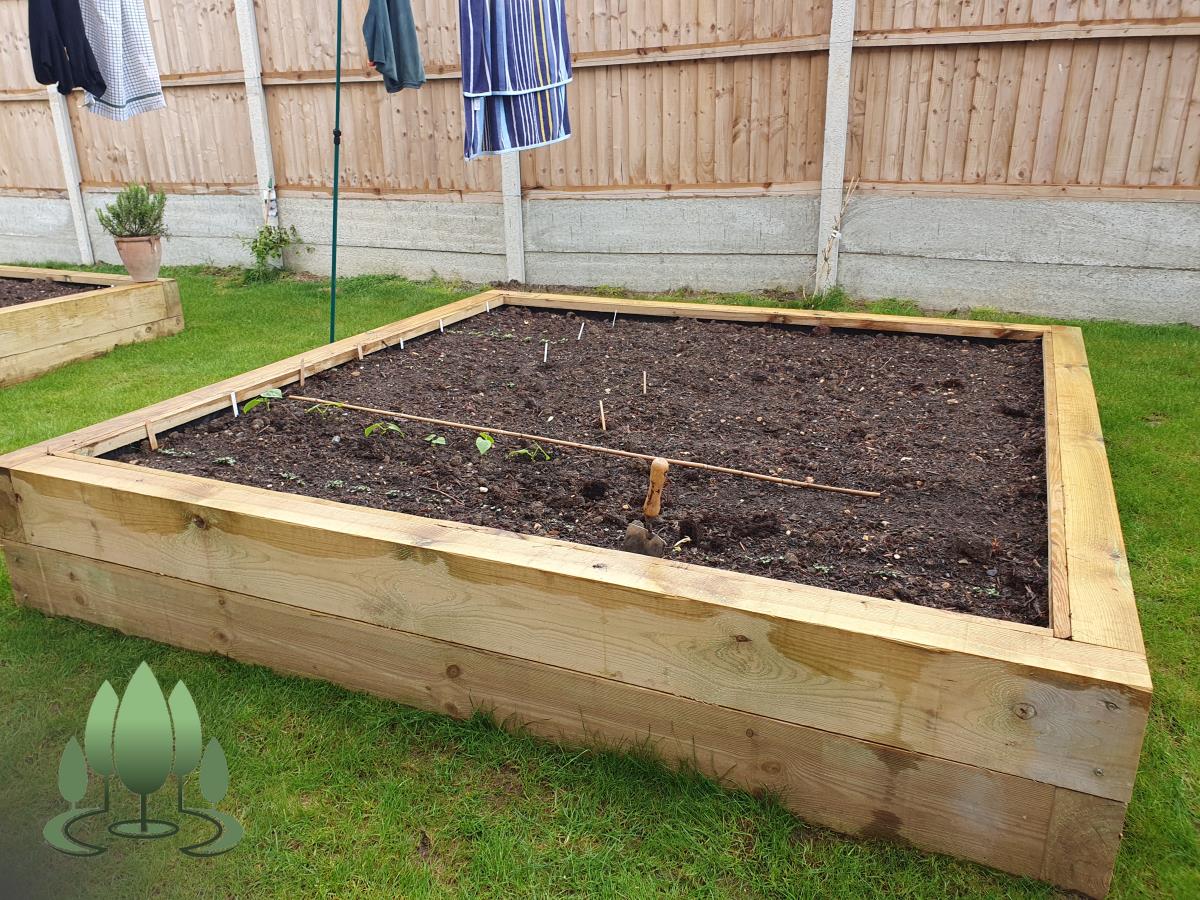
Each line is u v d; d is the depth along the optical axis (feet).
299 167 26.22
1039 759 5.46
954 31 18.35
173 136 27.58
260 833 6.22
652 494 8.02
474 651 7.08
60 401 15.58
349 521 7.43
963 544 7.64
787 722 6.12
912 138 19.52
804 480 9.38
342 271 26.78
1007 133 18.75
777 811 6.32
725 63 20.61
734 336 15.43
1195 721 7.21
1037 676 5.28
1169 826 6.19
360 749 7.06
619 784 6.56
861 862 5.95
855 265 20.85
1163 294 18.47
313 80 24.81
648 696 6.54
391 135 24.62
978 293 19.98
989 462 9.78
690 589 6.20
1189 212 17.76
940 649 5.46
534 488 9.15
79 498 8.45
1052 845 5.64
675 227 22.25
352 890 5.81
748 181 21.34
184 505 7.90
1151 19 16.98
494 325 16.55
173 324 20.66
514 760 6.89
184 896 5.69
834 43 19.10
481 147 17.53
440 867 6.00
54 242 30.99
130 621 8.72
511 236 23.82
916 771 5.84
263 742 7.15
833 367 13.52
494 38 17.07
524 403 12.09
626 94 21.77
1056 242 18.94
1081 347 13.04
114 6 18.24
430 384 12.91
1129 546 9.90
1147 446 12.53
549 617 6.65
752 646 6.01
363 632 7.52
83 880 4.95
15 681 7.95
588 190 22.93
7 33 28.32
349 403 11.98
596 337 15.61
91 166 29.35
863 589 7.06
